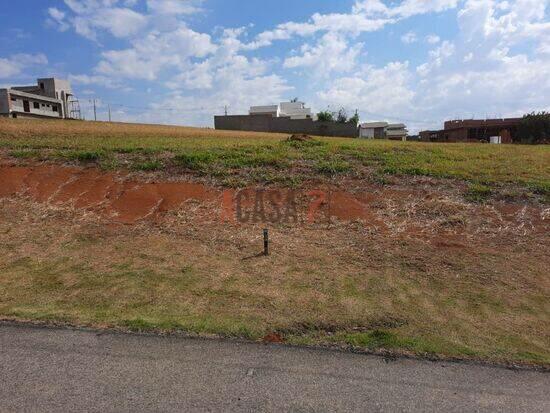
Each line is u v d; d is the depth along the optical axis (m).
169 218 9.05
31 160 12.35
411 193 9.95
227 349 4.01
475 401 3.28
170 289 5.70
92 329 4.40
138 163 11.90
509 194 9.52
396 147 15.47
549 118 49.62
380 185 10.45
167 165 11.77
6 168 11.74
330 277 6.21
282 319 4.77
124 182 10.77
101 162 12.02
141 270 6.42
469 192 9.80
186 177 11.05
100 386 3.39
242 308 5.09
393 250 7.38
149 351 3.95
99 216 9.24
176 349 4.00
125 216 9.21
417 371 3.68
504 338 4.45
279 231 8.43
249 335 4.32
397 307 5.23
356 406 3.18
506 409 3.20
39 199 10.17
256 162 12.07
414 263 6.80
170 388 3.37
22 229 8.54
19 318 4.66
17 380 3.47
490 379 3.59
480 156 13.94
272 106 77.31
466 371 3.71
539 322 4.91
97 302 5.24
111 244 7.71
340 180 10.83
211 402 3.20
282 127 56.75
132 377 3.52
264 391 3.34
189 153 12.74
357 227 8.54
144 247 7.53
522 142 45.22
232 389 3.37
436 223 8.52
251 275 6.25
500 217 8.65
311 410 3.12
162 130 29.62
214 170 11.41
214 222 8.87
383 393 3.35
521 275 6.35
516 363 3.88
